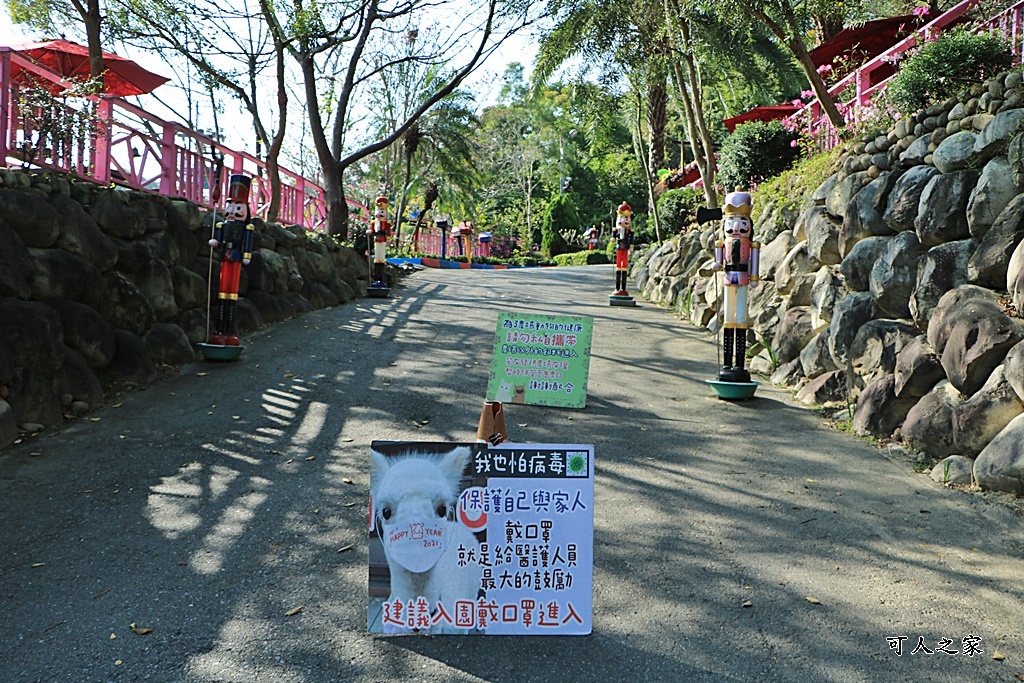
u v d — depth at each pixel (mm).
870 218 7988
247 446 6355
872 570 4312
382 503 3590
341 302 13773
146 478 5605
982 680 3330
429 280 17688
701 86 19734
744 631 3695
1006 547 4586
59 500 5184
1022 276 5656
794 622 3777
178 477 5645
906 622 3783
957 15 9039
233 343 9109
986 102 6824
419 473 3611
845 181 8672
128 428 6727
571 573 3605
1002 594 4051
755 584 4152
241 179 9203
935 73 7832
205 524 4855
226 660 3422
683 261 13906
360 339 10469
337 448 6352
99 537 4648
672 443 6582
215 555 4441
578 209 48688
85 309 7535
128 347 8086
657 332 11344
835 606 3928
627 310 13398
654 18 14758
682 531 4812
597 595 4020
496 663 3420
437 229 30156
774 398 8086
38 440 6352
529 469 3607
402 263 20859
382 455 3613
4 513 4957
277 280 11672
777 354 9062
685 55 14727
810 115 13062
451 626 3562
